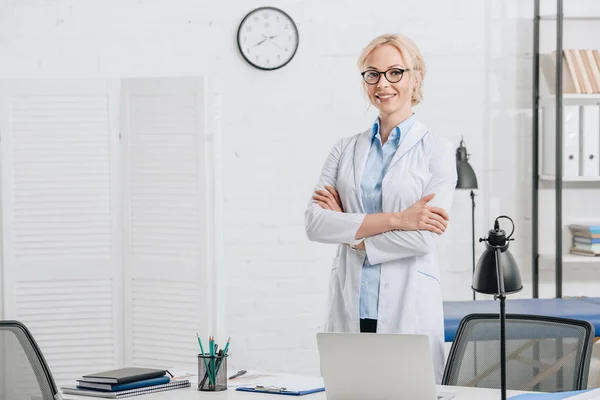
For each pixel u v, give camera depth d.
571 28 4.99
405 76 3.05
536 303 4.34
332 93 4.96
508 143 5.07
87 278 4.48
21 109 4.45
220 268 4.34
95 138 4.45
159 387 2.47
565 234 5.01
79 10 4.78
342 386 2.14
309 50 4.93
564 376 2.54
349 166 3.16
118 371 2.53
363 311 3.02
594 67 4.86
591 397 2.17
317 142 4.96
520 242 5.09
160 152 4.38
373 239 2.98
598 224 4.88
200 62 4.88
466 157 4.82
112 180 4.46
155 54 4.84
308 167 4.96
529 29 5.05
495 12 5.04
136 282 4.47
